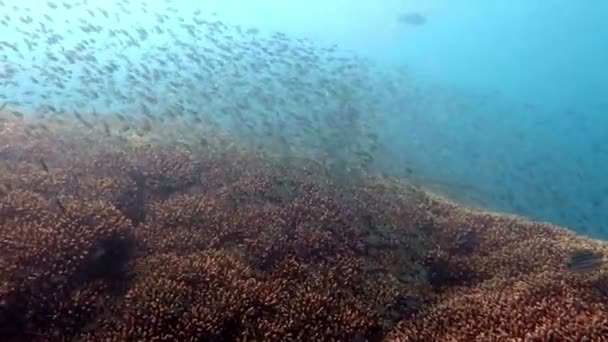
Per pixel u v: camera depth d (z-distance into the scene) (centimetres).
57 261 708
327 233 899
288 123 1463
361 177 1359
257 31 1706
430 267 896
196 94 1473
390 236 959
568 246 922
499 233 1013
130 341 616
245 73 1578
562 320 608
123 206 937
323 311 699
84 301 679
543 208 1570
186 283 708
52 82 1355
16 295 646
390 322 728
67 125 1459
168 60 1545
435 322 700
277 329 659
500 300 706
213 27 1644
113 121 1561
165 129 1489
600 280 739
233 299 690
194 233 855
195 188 1052
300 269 790
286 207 972
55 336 631
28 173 987
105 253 770
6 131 1276
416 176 1758
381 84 2311
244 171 1160
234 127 1475
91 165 1080
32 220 773
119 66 1440
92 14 1546
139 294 684
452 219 1088
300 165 1326
